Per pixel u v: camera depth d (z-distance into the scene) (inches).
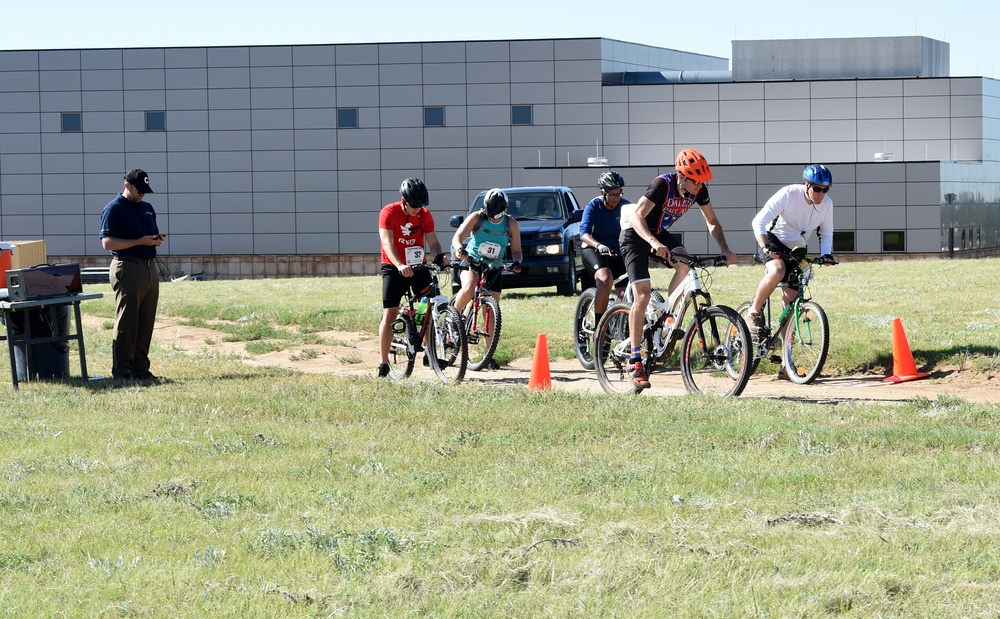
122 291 655.1
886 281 1275.8
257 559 281.4
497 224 680.4
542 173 3272.6
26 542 298.8
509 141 3476.9
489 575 264.5
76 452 420.5
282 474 376.2
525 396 542.3
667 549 282.4
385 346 668.7
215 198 3526.1
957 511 314.2
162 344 930.7
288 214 3518.7
